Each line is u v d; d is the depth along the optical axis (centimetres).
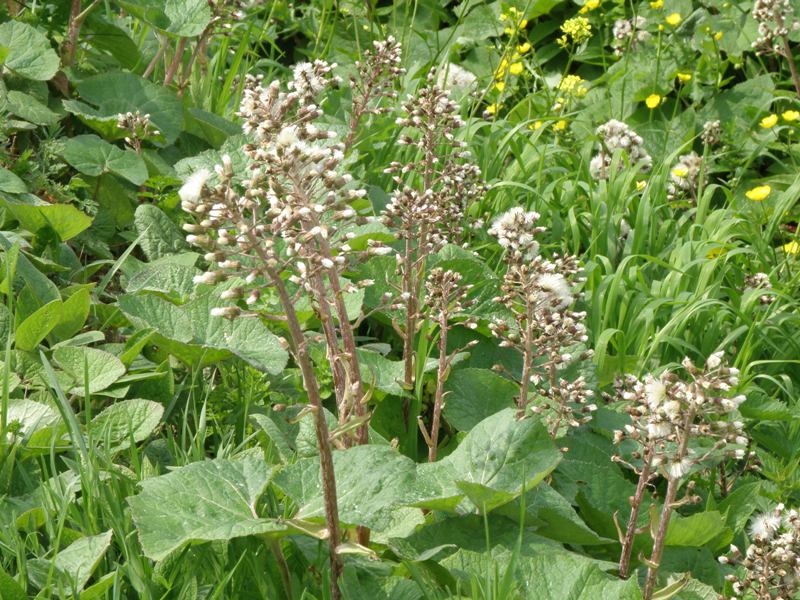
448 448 358
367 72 432
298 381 365
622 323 475
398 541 286
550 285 314
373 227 421
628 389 387
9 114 448
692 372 264
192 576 259
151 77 570
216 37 673
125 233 445
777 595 297
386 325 420
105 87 490
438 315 343
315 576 270
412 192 336
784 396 490
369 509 256
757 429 443
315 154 253
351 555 278
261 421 304
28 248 397
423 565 273
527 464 293
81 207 444
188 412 349
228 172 231
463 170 437
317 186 276
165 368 351
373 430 333
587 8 794
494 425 303
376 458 269
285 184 267
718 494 397
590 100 796
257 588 271
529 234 333
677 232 573
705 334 484
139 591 248
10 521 269
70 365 331
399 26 838
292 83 402
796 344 485
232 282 381
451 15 875
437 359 363
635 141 622
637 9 839
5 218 405
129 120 461
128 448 311
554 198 577
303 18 812
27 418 311
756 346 477
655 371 453
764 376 451
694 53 792
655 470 296
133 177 440
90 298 374
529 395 372
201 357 346
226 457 319
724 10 802
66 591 247
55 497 275
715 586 329
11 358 334
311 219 263
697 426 269
